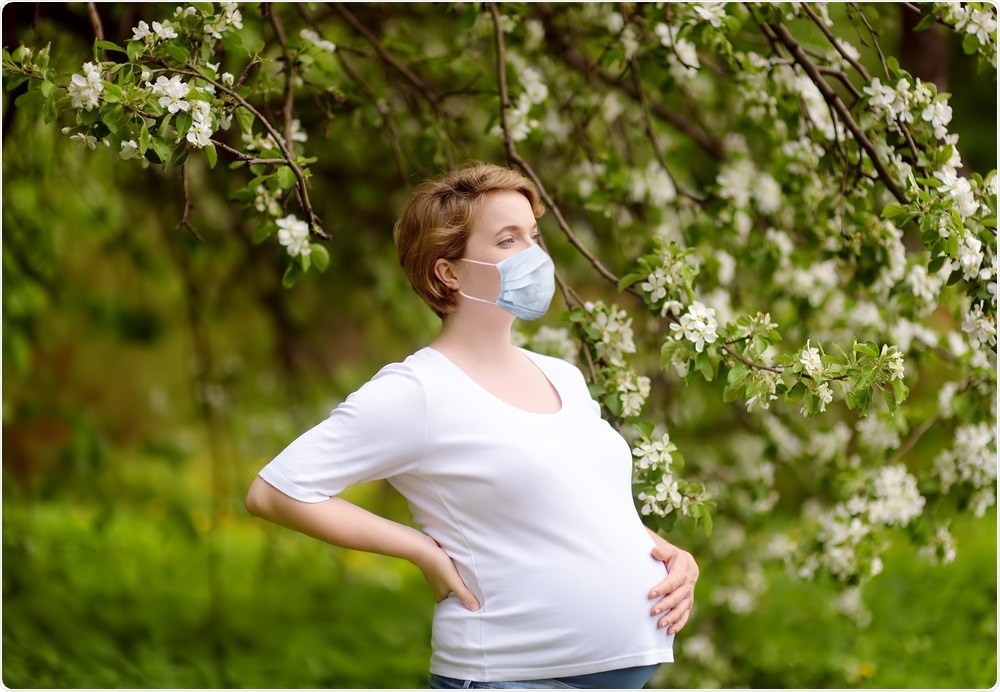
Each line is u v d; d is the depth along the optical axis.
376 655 6.11
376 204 6.60
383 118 4.52
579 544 2.63
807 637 6.03
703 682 5.34
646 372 4.93
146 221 7.18
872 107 3.51
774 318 4.70
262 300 7.19
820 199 4.22
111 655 5.54
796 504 6.30
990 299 3.25
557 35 4.81
